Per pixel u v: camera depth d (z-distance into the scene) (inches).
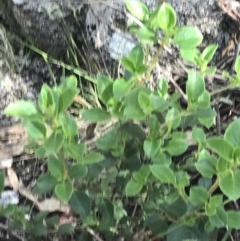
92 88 37.6
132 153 24.7
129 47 37.3
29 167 35.1
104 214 25.3
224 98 35.9
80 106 36.9
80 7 37.6
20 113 20.2
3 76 38.1
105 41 37.6
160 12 22.7
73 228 27.3
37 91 39.0
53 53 39.0
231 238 28.8
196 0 37.2
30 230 25.9
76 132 21.5
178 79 37.9
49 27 38.1
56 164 21.6
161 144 23.1
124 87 22.5
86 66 38.4
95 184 26.4
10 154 35.5
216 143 18.9
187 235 22.4
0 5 39.3
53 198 32.4
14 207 26.0
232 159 19.0
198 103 22.0
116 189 27.6
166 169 21.4
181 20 37.6
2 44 38.8
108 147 24.4
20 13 38.1
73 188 22.6
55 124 20.8
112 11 37.3
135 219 27.6
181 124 24.6
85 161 22.0
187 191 30.7
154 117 22.9
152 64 25.1
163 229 23.7
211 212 21.0
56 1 37.6
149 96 21.8
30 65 39.1
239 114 35.8
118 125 24.8
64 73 37.6
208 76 36.5
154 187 24.7
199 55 25.4
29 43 39.3
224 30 38.6
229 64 38.0
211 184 25.8
